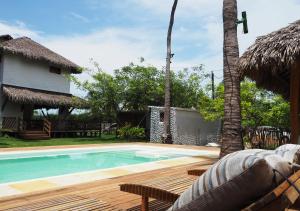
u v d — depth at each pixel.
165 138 17.38
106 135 25.30
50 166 10.89
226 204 1.54
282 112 15.04
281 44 6.92
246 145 14.25
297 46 6.61
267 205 1.48
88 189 5.61
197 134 20.30
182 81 23.19
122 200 4.83
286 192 1.51
